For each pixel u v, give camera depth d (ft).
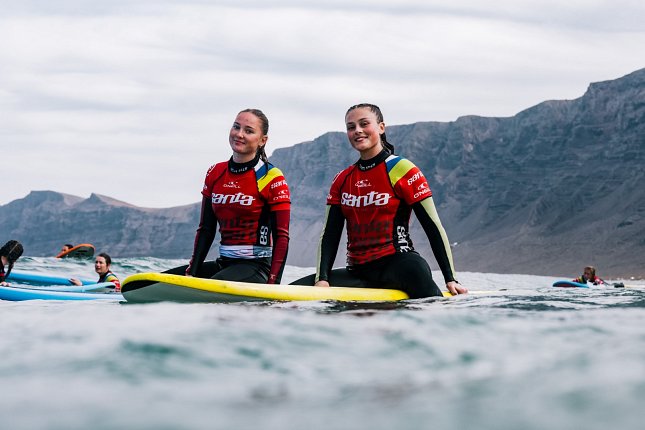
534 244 481.87
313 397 5.36
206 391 5.57
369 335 8.05
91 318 9.80
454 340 7.81
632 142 507.71
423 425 4.34
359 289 15.74
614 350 6.88
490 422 4.33
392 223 17.06
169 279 14.12
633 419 4.30
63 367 6.41
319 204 644.27
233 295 14.08
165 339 7.58
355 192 17.33
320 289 15.11
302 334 8.03
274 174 18.04
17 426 4.56
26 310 11.91
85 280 34.88
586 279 49.98
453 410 4.68
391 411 4.75
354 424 4.44
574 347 7.26
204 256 18.71
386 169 17.08
